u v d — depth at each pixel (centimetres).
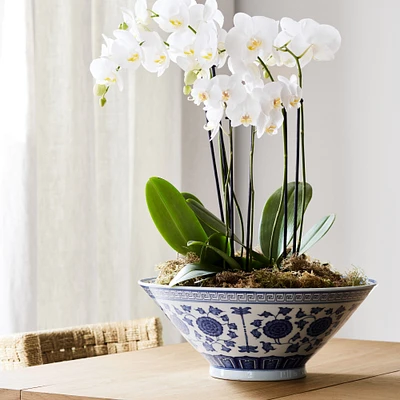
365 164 282
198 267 102
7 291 205
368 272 281
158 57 102
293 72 296
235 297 96
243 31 98
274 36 99
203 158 306
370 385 102
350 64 287
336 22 292
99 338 169
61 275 226
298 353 103
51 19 225
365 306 281
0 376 110
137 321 178
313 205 294
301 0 301
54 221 225
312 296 96
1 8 207
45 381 106
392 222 276
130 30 105
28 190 208
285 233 107
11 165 208
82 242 229
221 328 100
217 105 99
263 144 310
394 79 277
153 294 106
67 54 228
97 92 105
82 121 229
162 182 108
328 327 102
